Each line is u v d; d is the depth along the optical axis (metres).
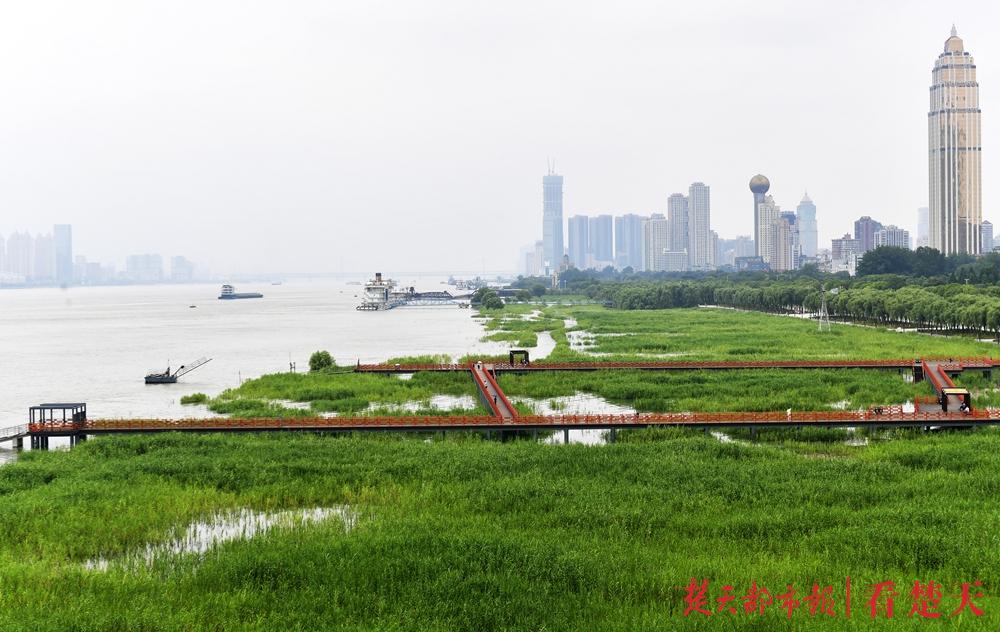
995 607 49.78
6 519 65.62
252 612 51.09
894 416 97.12
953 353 169.00
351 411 118.44
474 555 58.31
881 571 55.44
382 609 51.34
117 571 56.59
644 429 96.75
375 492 73.31
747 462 81.94
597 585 54.12
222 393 137.88
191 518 68.75
